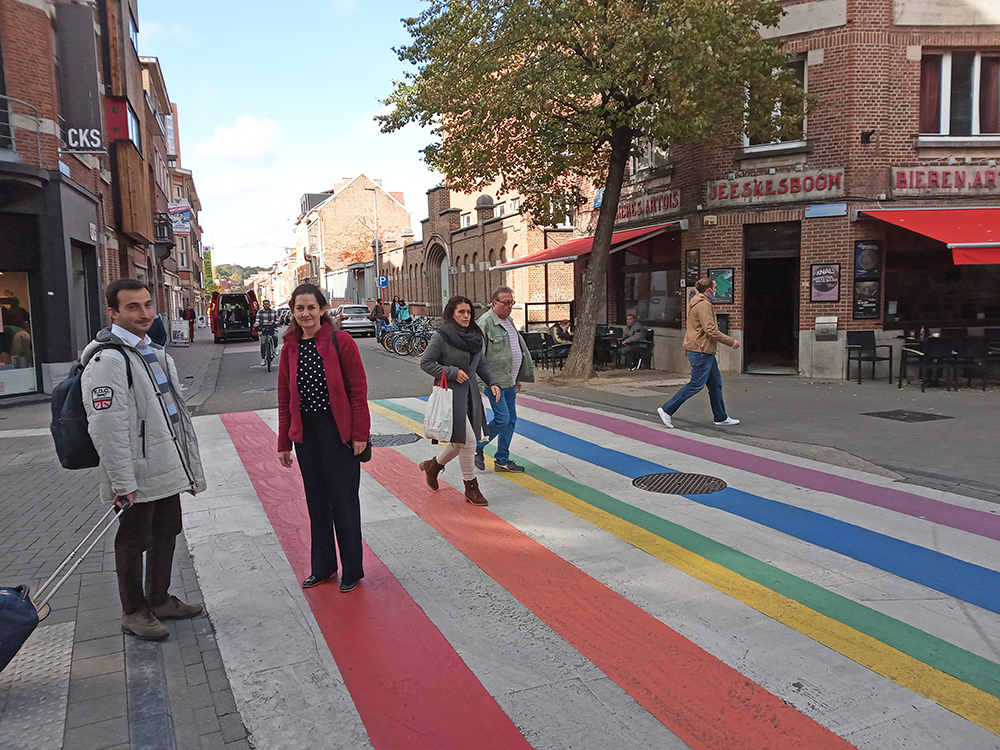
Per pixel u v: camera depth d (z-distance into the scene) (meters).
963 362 11.55
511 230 25.80
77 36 14.30
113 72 18.80
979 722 2.91
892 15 12.98
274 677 3.36
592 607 4.04
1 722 2.95
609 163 14.33
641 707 3.06
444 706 3.10
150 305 3.66
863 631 3.70
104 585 4.41
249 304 32.91
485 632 3.77
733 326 14.11
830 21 13.05
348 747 2.85
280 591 4.34
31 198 13.14
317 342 4.15
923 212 12.93
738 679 3.26
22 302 13.36
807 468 6.98
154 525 3.86
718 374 8.98
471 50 12.41
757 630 3.72
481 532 5.33
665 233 15.88
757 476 6.72
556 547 4.99
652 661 3.44
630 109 11.73
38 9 13.19
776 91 12.17
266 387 14.62
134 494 3.48
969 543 4.91
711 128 11.79
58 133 13.72
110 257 18.59
